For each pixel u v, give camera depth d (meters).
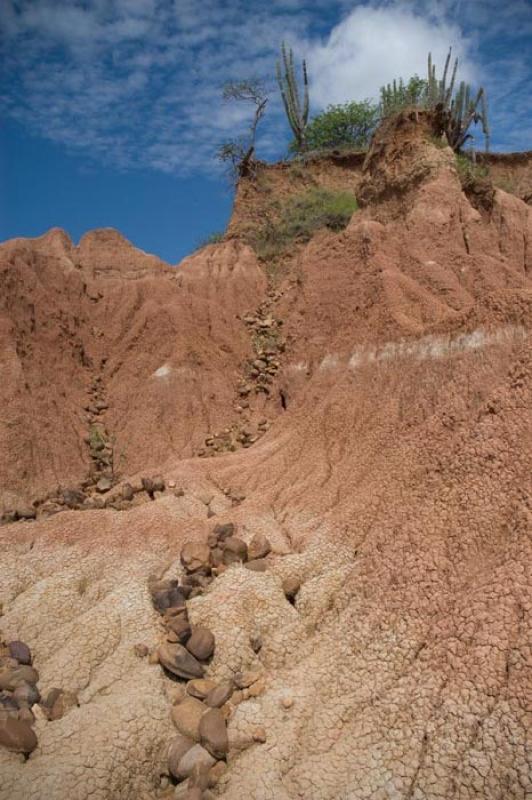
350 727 5.13
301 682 5.80
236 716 5.49
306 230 22.95
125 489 11.17
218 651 6.30
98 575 8.05
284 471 11.23
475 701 4.73
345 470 9.98
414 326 11.85
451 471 7.16
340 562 7.45
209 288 20.06
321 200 26.19
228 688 5.78
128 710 5.56
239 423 15.46
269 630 6.57
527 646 4.87
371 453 9.95
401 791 4.43
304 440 11.71
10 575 7.94
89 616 6.93
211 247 22.25
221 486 11.26
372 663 5.65
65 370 15.81
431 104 28.30
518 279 14.31
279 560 7.73
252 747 5.20
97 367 16.89
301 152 34.91
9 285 15.51
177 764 5.11
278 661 6.24
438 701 4.91
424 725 4.79
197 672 6.02
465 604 5.52
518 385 7.30
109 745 5.24
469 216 16.02
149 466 14.16
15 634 6.87
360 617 6.24
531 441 6.66
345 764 4.79
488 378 8.94
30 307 15.86
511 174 33.47
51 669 6.21
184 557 7.82
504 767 4.30
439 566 6.21
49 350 15.76
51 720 5.58
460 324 10.48
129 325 18.00
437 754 4.54
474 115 28.77
